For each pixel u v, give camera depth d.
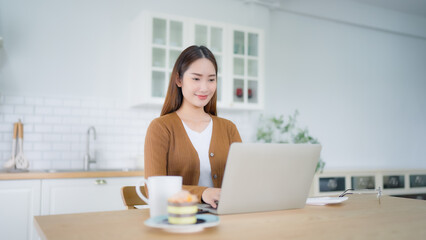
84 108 3.69
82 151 3.65
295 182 1.29
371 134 5.46
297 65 4.93
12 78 3.44
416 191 4.84
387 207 1.38
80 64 3.70
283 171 1.25
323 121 5.07
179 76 1.62
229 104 3.91
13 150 3.29
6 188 2.84
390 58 5.74
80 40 3.71
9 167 3.24
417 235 0.94
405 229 1.01
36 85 3.52
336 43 5.27
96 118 3.73
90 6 3.78
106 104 3.78
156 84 3.57
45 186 2.96
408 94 5.87
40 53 3.55
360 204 1.45
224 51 3.92
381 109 5.59
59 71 3.62
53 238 0.88
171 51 3.66
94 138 3.61
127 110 3.87
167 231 0.95
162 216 1.03
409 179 4.81
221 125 1.72
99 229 0.98
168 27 3.65
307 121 4.95
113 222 1.07
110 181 3.18
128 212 1.25
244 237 0.89
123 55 3.88
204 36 3.83
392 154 5.62
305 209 1.32
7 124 3.40
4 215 2.82
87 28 3.75
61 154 3.57
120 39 3.87
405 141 5.77
